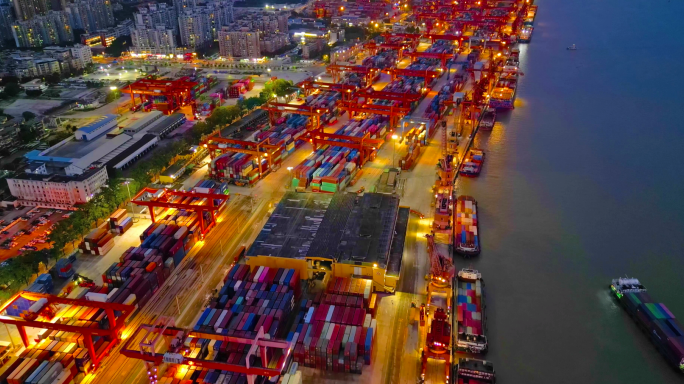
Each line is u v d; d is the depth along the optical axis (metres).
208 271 181.00
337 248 176.50
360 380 137.25
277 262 172.50
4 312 156.12
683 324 166.88
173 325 140.88
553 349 159.88
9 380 126.94
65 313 151.62
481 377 143.62
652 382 149.12
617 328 168.75
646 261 199.38
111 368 140.00
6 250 197.88
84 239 188.88
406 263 186.00
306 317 149.00
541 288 185.62
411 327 155.12
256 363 135.25
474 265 197.62
